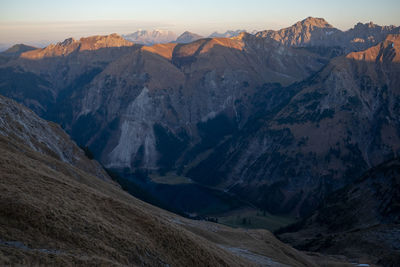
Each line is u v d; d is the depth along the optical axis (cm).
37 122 11431
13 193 3706
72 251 3338
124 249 3931
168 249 4656
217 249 6353
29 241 3162
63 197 4325
